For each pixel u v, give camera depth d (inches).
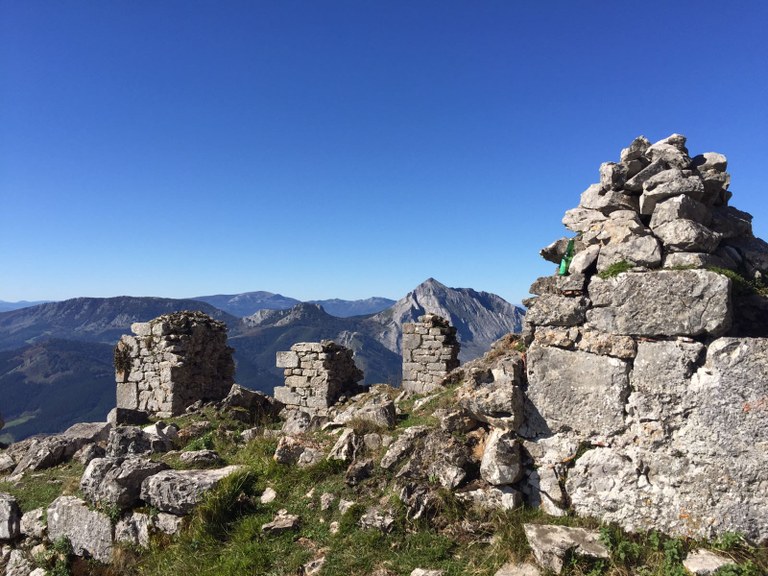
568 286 181.8
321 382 429.4
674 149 193.0
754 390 149.0
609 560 148.3
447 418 194.9
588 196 212.5
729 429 151.2
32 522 229.9
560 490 171.5
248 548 178.4
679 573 141.4
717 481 152.1
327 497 193.6
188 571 178.7
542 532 158.9
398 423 238.1
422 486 181.3
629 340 166.9
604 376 168.7
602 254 181.3
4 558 229.6
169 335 455.8
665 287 162.1
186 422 373.4
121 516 210.7
